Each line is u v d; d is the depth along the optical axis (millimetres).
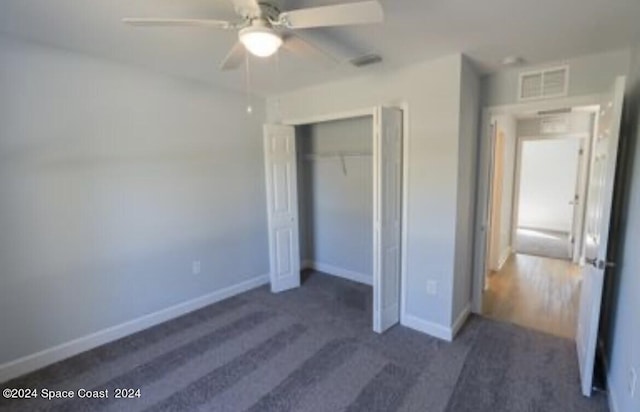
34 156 2385
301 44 1869
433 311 2922
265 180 4008
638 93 2082
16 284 2354
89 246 2688
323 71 3008
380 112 2697
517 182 5469
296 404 2100
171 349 2725
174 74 3094
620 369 1952
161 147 3082
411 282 3041
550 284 4164
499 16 1938
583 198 4867
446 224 2775
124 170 2852
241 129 3760
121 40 2301
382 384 2277
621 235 2246
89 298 2711
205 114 3402
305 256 4844
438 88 2703
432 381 2305
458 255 2877
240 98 3727
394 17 1951
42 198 2436
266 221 4121
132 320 2980
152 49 2473
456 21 2006
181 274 3314
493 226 4508
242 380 2332
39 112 2385
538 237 6930
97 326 2768
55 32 2170
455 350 2686
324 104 3496
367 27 2084
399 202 3016
